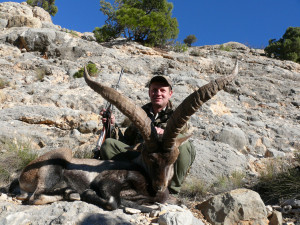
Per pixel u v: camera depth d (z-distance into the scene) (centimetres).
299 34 930
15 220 127
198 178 234
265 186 210
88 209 139
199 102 138
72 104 385
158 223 133
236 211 148
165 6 892
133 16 811
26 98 386
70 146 297
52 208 139
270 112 463
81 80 492
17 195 162
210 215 152
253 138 346
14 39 659
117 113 379
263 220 148
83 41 665
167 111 188
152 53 693
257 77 597
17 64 550
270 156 312
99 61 600
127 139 202
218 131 341
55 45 633
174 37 848
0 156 231
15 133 289
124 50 706
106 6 862
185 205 172
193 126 359
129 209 143
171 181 177
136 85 501
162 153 147
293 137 373
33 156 240
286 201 177
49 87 453
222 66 648
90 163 166
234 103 474
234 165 256
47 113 341
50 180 157
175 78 518
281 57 904
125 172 157
